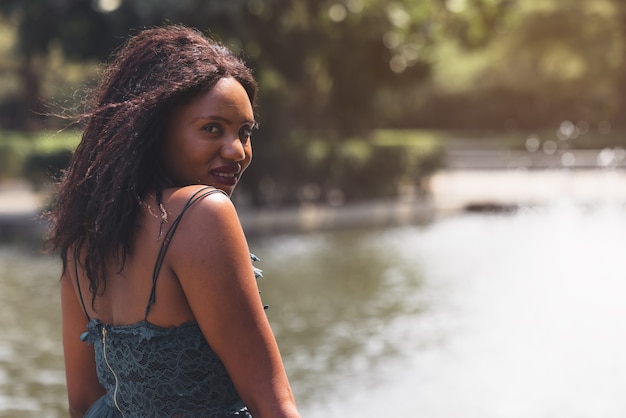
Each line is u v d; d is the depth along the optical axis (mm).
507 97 53250
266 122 19562
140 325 1710
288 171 19547
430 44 22047
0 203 21656
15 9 18531
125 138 1745
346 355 8148
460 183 27922
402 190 23422
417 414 6391
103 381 1825
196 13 16781
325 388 7074
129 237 1721
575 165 33812
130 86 1818
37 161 17641
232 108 1756
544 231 18031
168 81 1748
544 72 51688
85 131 1857
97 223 1738
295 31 19703
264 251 14914
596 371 7605
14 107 42562
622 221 19469
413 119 52844
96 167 1783
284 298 10844
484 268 13328
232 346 1658
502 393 6945
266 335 1671
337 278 12312
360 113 24453
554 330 9219
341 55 22000
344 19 20453
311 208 19688
